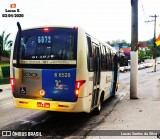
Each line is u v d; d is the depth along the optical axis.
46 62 7.99
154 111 11.06
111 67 13.59
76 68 7.77
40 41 8.16
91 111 9.48
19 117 9.88
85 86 7.90
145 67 72.62
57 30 8.05
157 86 23.14
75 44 7.87
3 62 37.44
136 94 15.12
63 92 7.82
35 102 8.05
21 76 8.16
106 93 12.35
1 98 16.19
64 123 8.97
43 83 7.98
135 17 14.53
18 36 8.29
